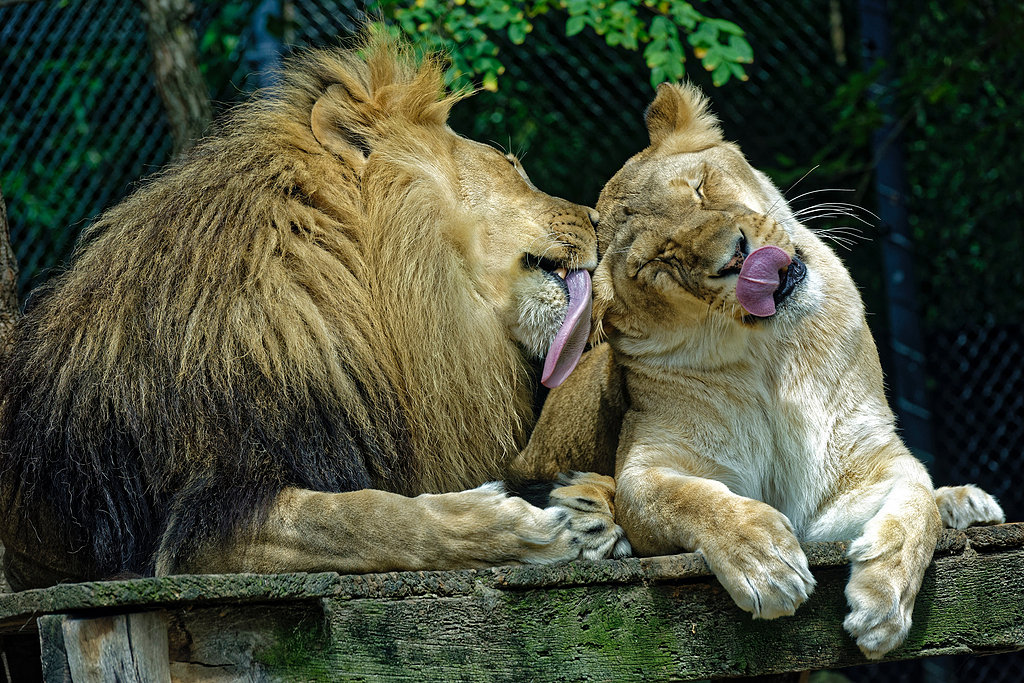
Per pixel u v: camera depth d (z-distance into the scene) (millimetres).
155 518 4820
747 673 4465
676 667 4418
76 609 3916
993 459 11523
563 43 11711
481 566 4473
